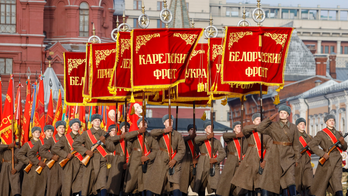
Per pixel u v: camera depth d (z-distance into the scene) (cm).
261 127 1291
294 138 1284
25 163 1681
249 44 1361
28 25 5266
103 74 1645
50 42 5416
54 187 1599
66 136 1529
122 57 1465
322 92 5053
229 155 1495
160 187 1383
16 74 5194
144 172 1457
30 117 2512
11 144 1716
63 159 1508
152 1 11212
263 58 1364
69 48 5369
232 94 1514
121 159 1548
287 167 1255
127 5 10931
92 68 1650
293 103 5788
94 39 1734
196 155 1549
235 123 1541
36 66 5238
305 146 1448
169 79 1376
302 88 6812
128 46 1468
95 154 1466
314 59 7556
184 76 1399
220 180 1476
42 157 1662
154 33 1380
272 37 1373
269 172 1278
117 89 1636
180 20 7088
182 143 1391
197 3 10931
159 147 1412
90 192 1463
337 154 1373
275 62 1378
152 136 1412
